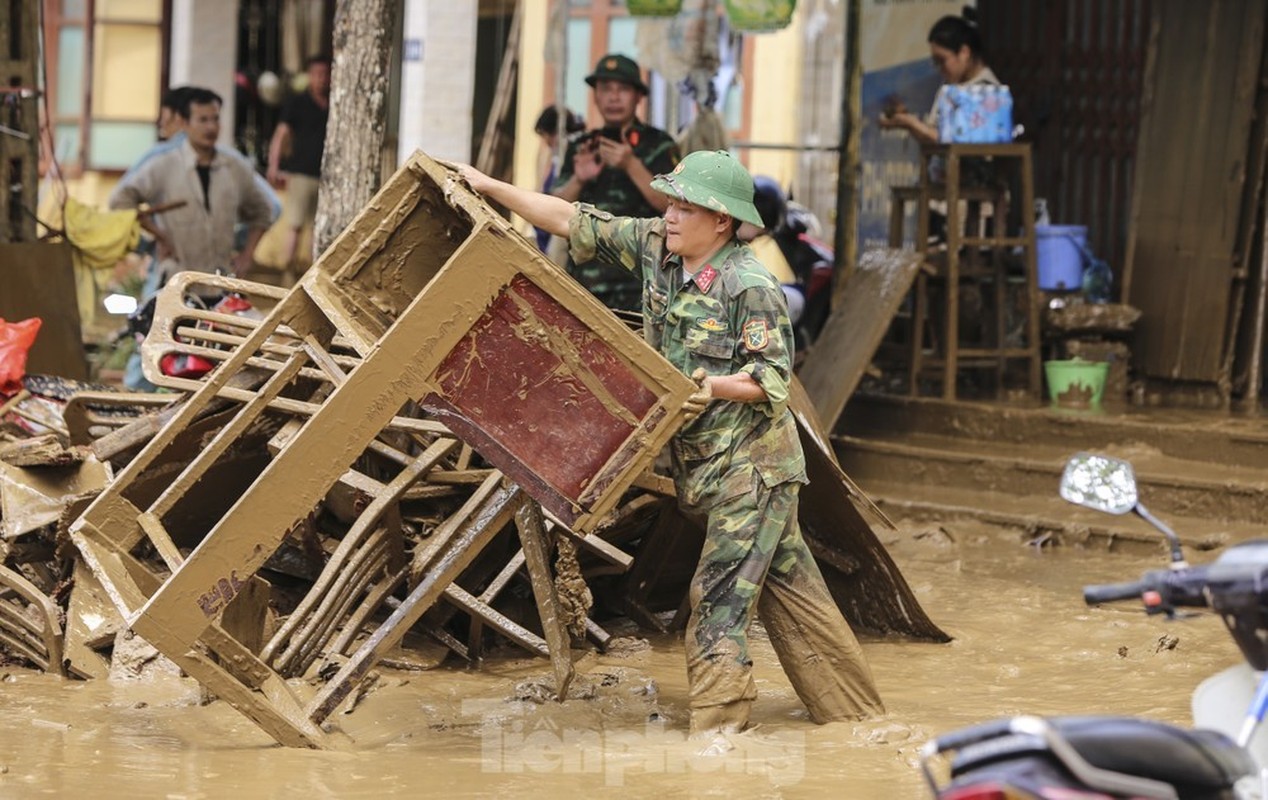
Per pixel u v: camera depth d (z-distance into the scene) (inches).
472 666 661.3
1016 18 1301.7
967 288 1195.9
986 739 286.4
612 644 698.2
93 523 595.8
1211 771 284.2
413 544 666.8
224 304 842.8
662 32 1247.5
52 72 1918.1
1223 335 1137.4
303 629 620.4
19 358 768.9
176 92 1334.9
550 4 1646.2
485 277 517.3
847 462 1103.0
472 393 526.3
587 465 532.1
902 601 705.0
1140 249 1189.1
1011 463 1027.9
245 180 1363.2
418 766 519.5
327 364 580.1
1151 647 689.0
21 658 652.1
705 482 549.6
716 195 536.1
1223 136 1144.2
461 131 1477.6
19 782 490.6
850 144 1266.0
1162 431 1023.6
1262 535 897.5
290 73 1838.1
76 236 1154.7
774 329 539.5
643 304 567.5
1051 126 1294.3
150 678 620.7
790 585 570.3
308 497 523.8
